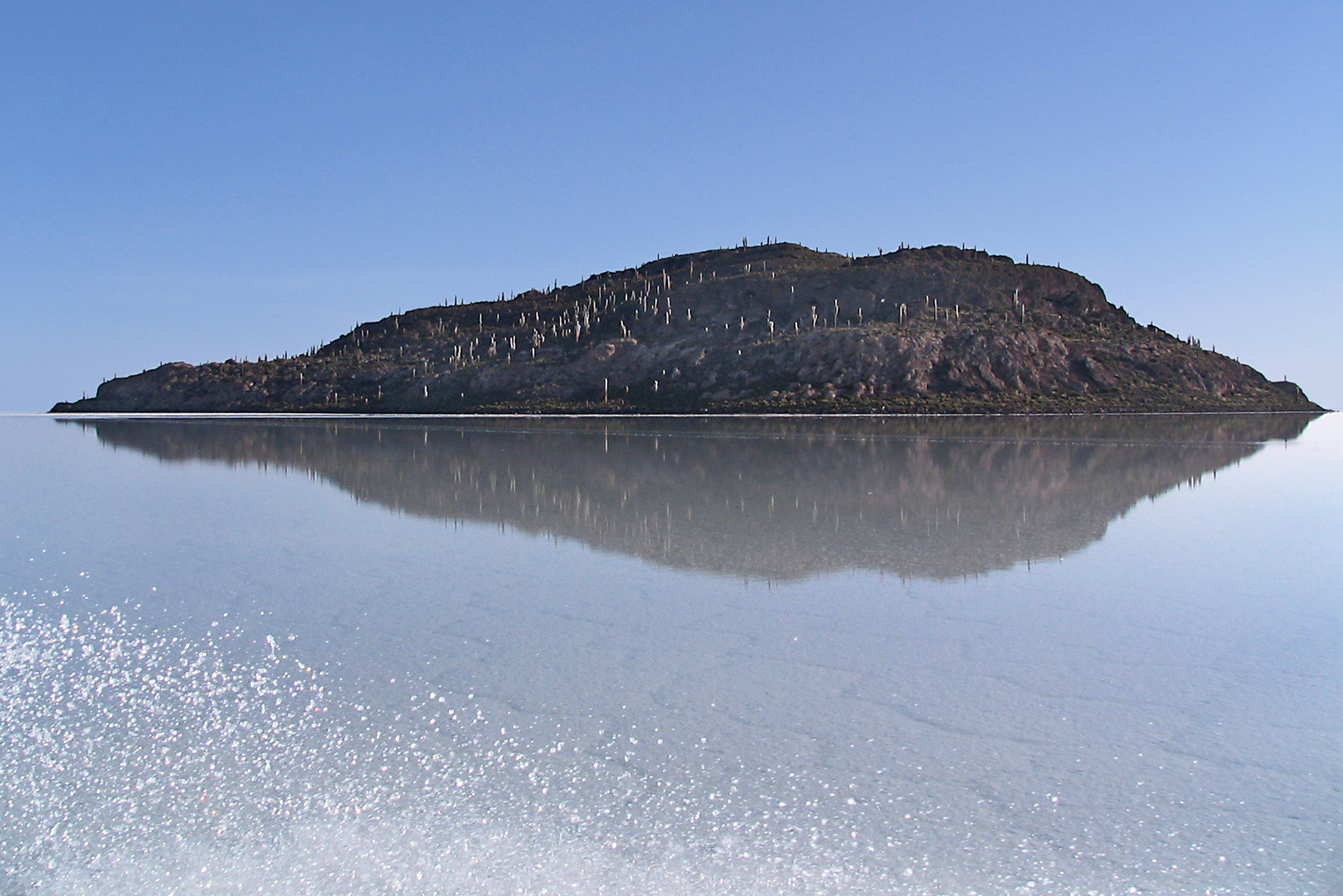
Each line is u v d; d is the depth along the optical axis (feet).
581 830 20.44
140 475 98.99
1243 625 36.65
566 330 597.93
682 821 20.81
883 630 35.70
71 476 97.30
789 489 83.35
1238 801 21.91
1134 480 92.48
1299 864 19.22
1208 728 26.14
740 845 19.88
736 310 567.59
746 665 31.27
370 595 41.22
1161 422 266.98
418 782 22.67
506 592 41.81
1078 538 56.39
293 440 172.04
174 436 185.98
